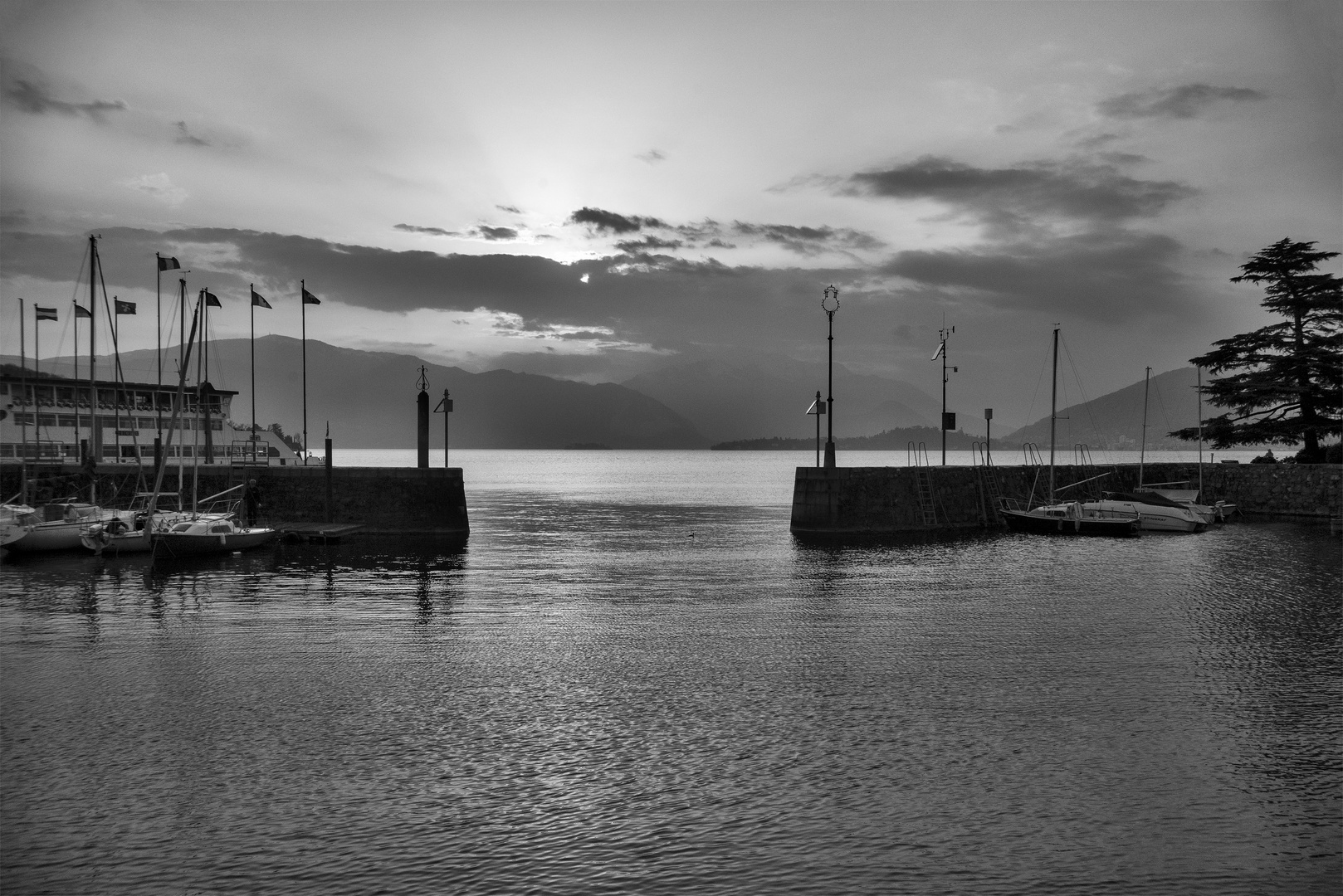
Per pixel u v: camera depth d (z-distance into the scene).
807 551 58.56
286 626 33.94
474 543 63.12
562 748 20.41
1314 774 18.80
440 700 24.11
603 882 14.64
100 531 53.81
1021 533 67.81
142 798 17.80
